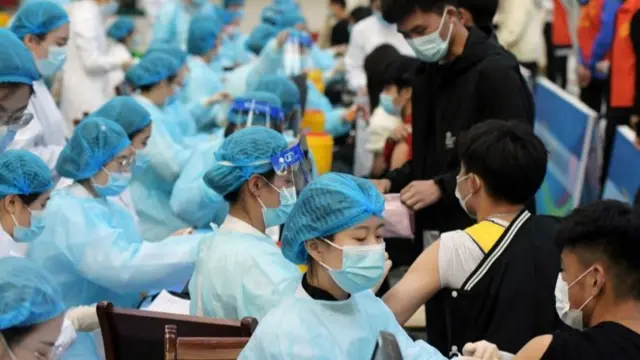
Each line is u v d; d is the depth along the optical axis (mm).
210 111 5562
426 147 3070
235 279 2166
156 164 3791
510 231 2221
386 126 4191
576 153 4305
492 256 2193
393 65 4137
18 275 1861
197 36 6855
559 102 4777
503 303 2168
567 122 4539
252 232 2309
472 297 2193
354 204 1701
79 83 5938
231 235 2283
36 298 1849
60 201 2738
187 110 5383
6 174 2441
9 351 1856
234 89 6168
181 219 3654
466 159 2303
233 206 2348
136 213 3695
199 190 3381
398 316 2205
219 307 2191
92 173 2791
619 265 1721
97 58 5930
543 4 7906
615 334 1685
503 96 2789
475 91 2848
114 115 3285
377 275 1722
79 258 2689
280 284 2131
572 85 7145
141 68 4574
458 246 2230
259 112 3561
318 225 1711
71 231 2686
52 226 2699
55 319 1913
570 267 1786
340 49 8812
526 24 7141
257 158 2270
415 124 3094
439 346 2457
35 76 3045
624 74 4941
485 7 2980
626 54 4914
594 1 5504
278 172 2287
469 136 2312
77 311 2498
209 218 3514
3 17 7449
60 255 2703
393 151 3916
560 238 1806
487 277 2188
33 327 1878
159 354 2084
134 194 3791
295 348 1657
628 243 1704
